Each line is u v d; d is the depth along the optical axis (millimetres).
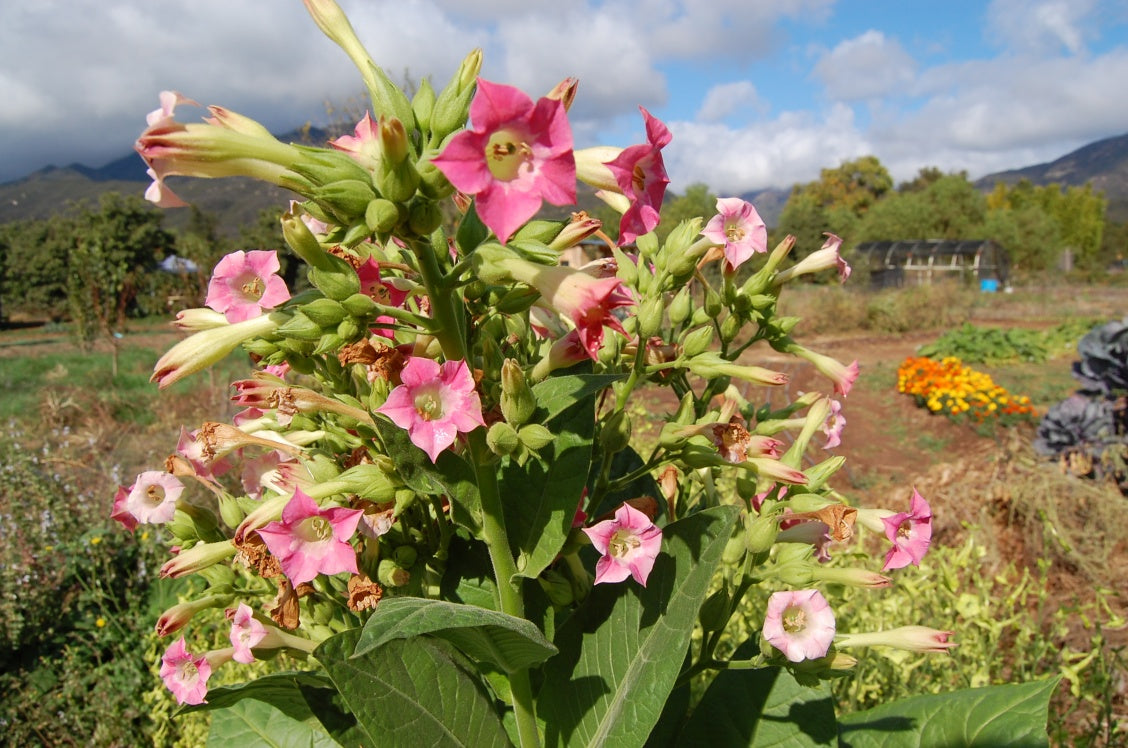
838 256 1973
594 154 1497
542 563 1481
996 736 1797
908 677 3262
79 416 12609
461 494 1413
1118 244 84562
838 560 3117
